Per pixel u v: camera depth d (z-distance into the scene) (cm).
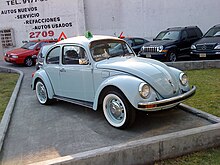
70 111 548
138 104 385
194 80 752
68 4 1870
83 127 451
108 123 454
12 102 629
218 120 426
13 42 1958
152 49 1094
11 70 1270
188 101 545
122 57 499
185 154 346
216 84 686
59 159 303
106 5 1850
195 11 1723
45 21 1914
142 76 408
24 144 397
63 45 531
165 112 493
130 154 320
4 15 1938
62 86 546
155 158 332
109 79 427
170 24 1781
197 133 349
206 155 343
